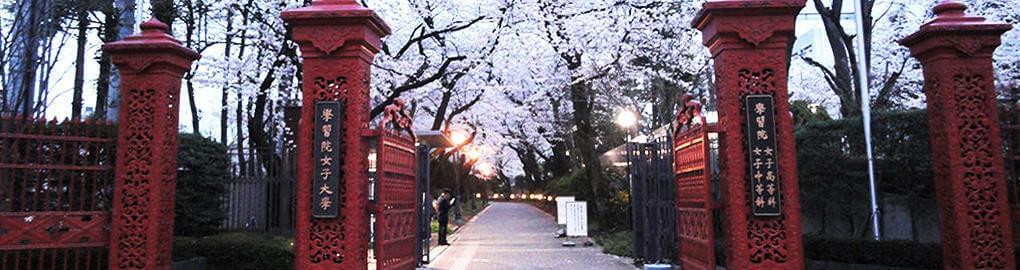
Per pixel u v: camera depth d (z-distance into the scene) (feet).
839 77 42.80
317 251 15.80
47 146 21.83
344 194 15.93
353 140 15.99
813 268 30.01
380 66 49.21
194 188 35.17
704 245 16.51
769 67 15.79
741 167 15.64
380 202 16.22
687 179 18.66
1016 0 45.24
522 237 63.46
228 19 49.98
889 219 33.14
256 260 29.04
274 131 60.64
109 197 22.33
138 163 18.02
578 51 55.11
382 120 16.75
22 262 22.04
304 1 44.68
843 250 29.32
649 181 35.58
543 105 78.89
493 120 78.38
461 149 85.30
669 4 55.88
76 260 18.70
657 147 35.60
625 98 69.87
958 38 17.17
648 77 57.26
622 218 57.93
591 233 59.62
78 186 22.70
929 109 17.99
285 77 50.93
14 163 17.44
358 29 16.01
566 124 82.64
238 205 41.22
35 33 23.38
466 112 73.41
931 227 32.12
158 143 18.06
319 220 15.90
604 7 52.80
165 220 18.35
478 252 48.52
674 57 55.21
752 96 15.60
